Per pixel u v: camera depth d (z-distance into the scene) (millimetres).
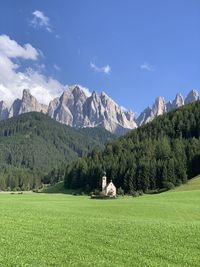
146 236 41406
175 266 30062
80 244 36500
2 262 29000
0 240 36562
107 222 51750
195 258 32562
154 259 32031
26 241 36750
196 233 43344
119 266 29484
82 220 53500
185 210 85562
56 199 135500
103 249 34562
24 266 28344
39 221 50531
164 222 54281
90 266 29281
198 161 196625
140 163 196125
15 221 49562
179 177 183875
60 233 41688
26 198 137375
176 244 37812
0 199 122188
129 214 78125
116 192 184125
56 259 30766
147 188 183125
